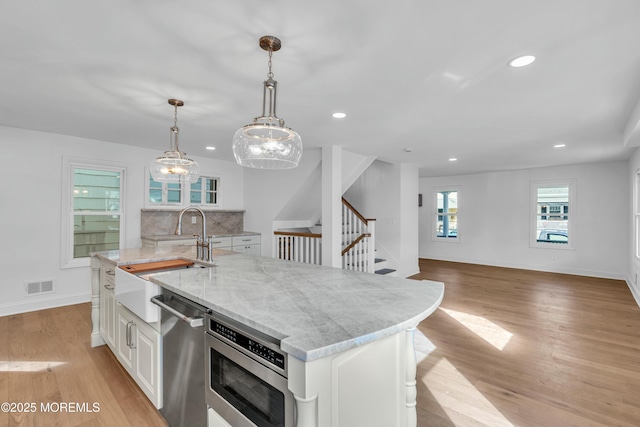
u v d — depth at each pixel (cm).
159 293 190
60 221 403
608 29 159
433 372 251
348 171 519
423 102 264
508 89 236
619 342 306
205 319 151
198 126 346
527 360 270
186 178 288
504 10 145
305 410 99
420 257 854
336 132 365
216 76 216
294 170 508
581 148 453
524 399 215
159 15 150
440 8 143
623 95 247
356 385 115
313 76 215
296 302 145
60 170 400
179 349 172
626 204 575
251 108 282
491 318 375
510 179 709
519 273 643
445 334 327
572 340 311
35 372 246
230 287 171
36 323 346
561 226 649
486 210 744
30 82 228
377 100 260
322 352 97
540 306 421
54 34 167
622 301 445
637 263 458
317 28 160
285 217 571
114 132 380
